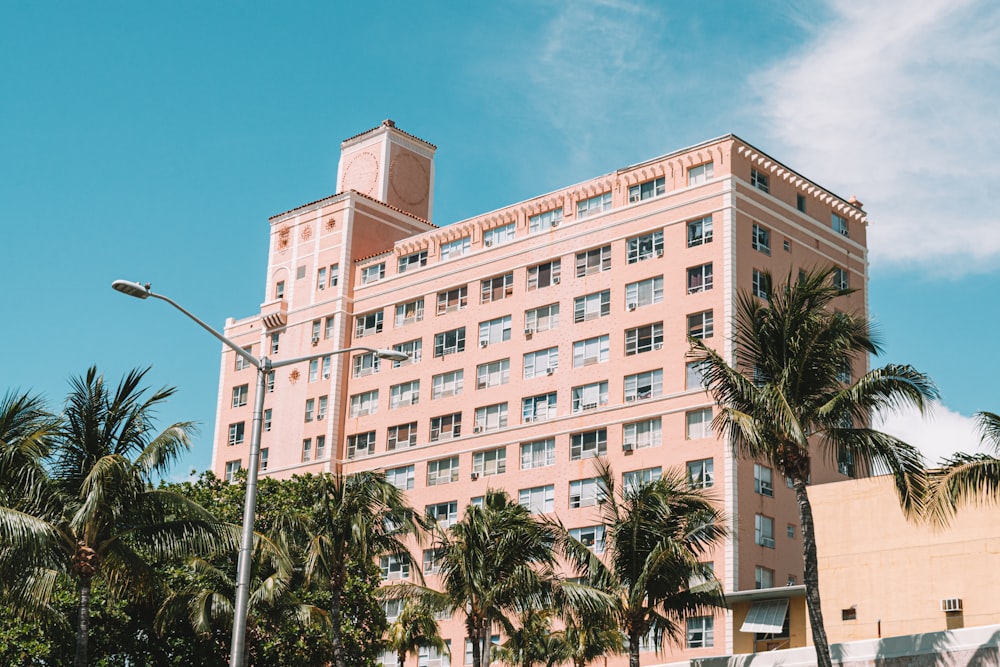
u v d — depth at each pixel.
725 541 71.69
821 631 36.78
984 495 45.78
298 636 54.06
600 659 71.88
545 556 45.69
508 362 87.50
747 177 81.00
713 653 69.06
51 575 36.78
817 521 50.47
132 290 30.84
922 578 47.06
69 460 37.75
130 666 49.62
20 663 46.59
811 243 84.12
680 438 76.44
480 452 87.00
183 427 39.09
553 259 87.19
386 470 92.31
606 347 82.19
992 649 37.19
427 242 96.12
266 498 59.91
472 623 45.03
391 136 107.94
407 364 94.06
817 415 38.12
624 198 85.00
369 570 59.28
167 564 49.56
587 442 81.12
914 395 36.50
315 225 103.88
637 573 42.28
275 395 101.00
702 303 78.12
